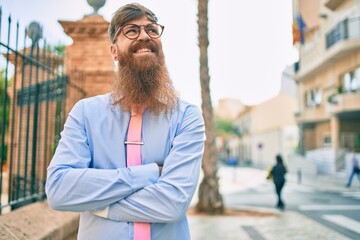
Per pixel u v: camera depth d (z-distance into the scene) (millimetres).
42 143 6449
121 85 1440
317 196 14258
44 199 4441
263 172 32656
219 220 8195
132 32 1516
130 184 1280
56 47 4691
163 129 1417
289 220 8250
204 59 9320
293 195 14703
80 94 5934
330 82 24047
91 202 1259
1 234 2596
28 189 4297
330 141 26562
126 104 1403
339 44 19984
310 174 25562
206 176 9320
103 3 6645
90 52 6414
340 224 8211
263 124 47156
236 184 20422
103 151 1381
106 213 1290
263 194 15297
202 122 1519
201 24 9266
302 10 16188
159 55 1527
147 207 1271
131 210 1271
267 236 6539
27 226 3102
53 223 3594
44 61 4332
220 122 82250
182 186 1321
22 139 6539
